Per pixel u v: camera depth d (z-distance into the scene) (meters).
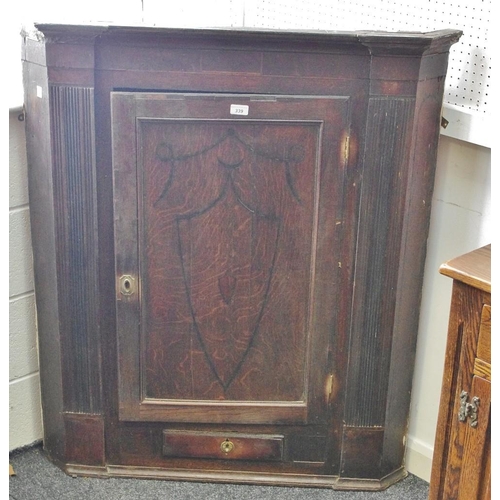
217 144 1.85
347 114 1.81
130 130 1.83
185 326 2.00
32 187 1.97
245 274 1.95
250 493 2.10
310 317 1.97
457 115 1.89
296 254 1.93
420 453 2.19
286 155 1.85
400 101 1.79
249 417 2.05
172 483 2.13
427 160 1.89
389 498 2.10
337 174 1.86
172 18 2.38
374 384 2.01
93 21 1.77
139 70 1.80
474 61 1.85
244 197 1.89
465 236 1.99
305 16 2.12
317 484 2.12
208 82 1.80
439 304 2.08
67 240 1.93
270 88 1.81
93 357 2.02
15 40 2.14
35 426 2.25
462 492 1.66
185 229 1.92
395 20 1.96
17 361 2.16
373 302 1.94
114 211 1.90
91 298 1.97
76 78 1.80
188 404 2.05
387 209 1.87
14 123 1.99
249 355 2.02
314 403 2.04
